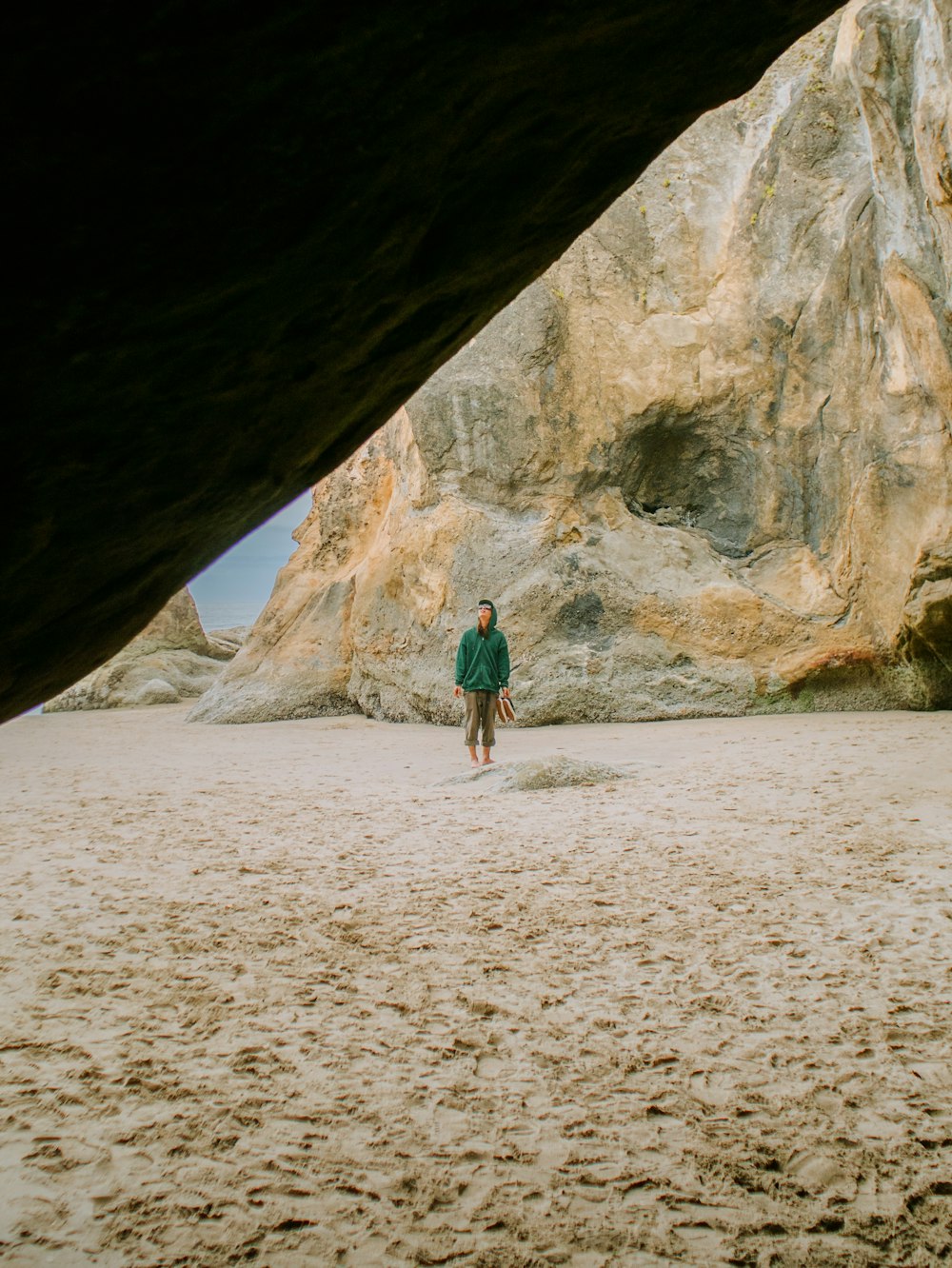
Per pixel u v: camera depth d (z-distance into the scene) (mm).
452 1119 2947
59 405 1258
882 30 11383
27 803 8992
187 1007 3844
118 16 956
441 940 4578
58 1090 3156
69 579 1578
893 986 3826
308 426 1735
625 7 1436
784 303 16078
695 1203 2490
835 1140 2760
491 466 17266
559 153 1654
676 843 6258
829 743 10672
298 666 18969
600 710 15406
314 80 1165
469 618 16484
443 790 8984
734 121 17516
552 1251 2312
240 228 1241
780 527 16422
